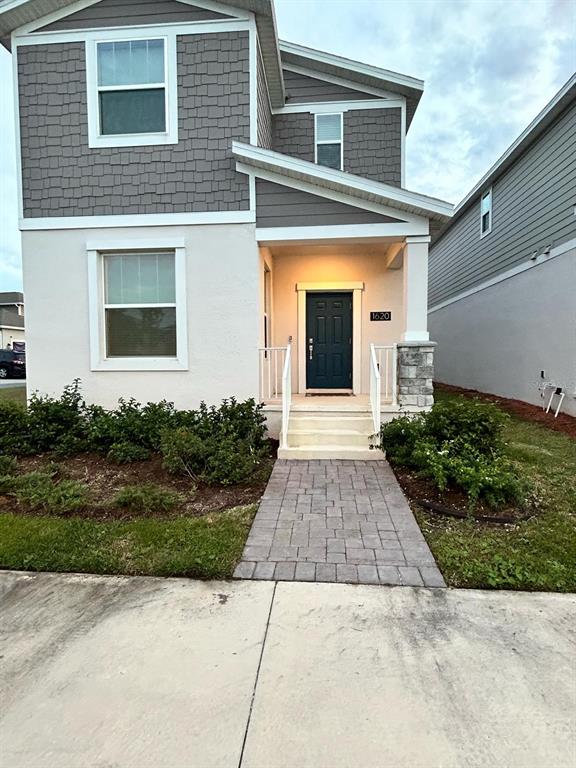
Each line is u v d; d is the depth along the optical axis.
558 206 8.61
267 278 7.99
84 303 6.75
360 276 8.36
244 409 6.20
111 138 6.55
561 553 3.35
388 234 6.38
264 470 5.37
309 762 1.72
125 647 2.40
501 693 2.06
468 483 4.21
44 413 6.08
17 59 6.58
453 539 3.60
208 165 6.50
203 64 6.40
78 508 4.19
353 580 3.06
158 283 6.79
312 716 1.93
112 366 6.77
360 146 8.66
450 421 5.25
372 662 2.27
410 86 8.37
